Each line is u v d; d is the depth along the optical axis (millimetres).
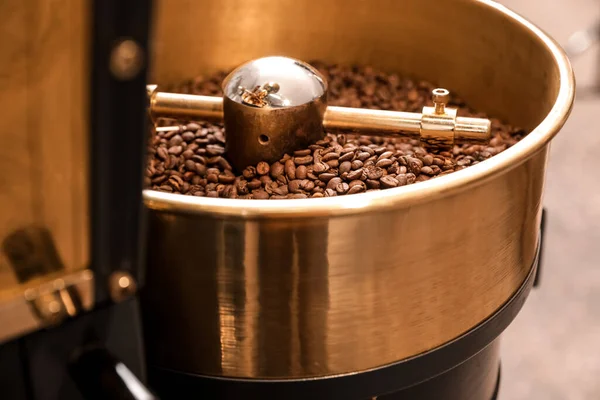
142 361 772
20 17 692
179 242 841
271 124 985
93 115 689
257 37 1233
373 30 1219
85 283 730
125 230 725
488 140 987
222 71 1244
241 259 835
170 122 1116
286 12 1223
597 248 1978
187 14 1202
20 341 738
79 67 692
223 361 877
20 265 736
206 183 1011
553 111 923
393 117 996
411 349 886
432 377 906
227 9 1214
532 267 976
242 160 1011
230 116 999
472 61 1164
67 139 708
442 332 893
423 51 1202
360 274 843
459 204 850
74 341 746
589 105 2525
